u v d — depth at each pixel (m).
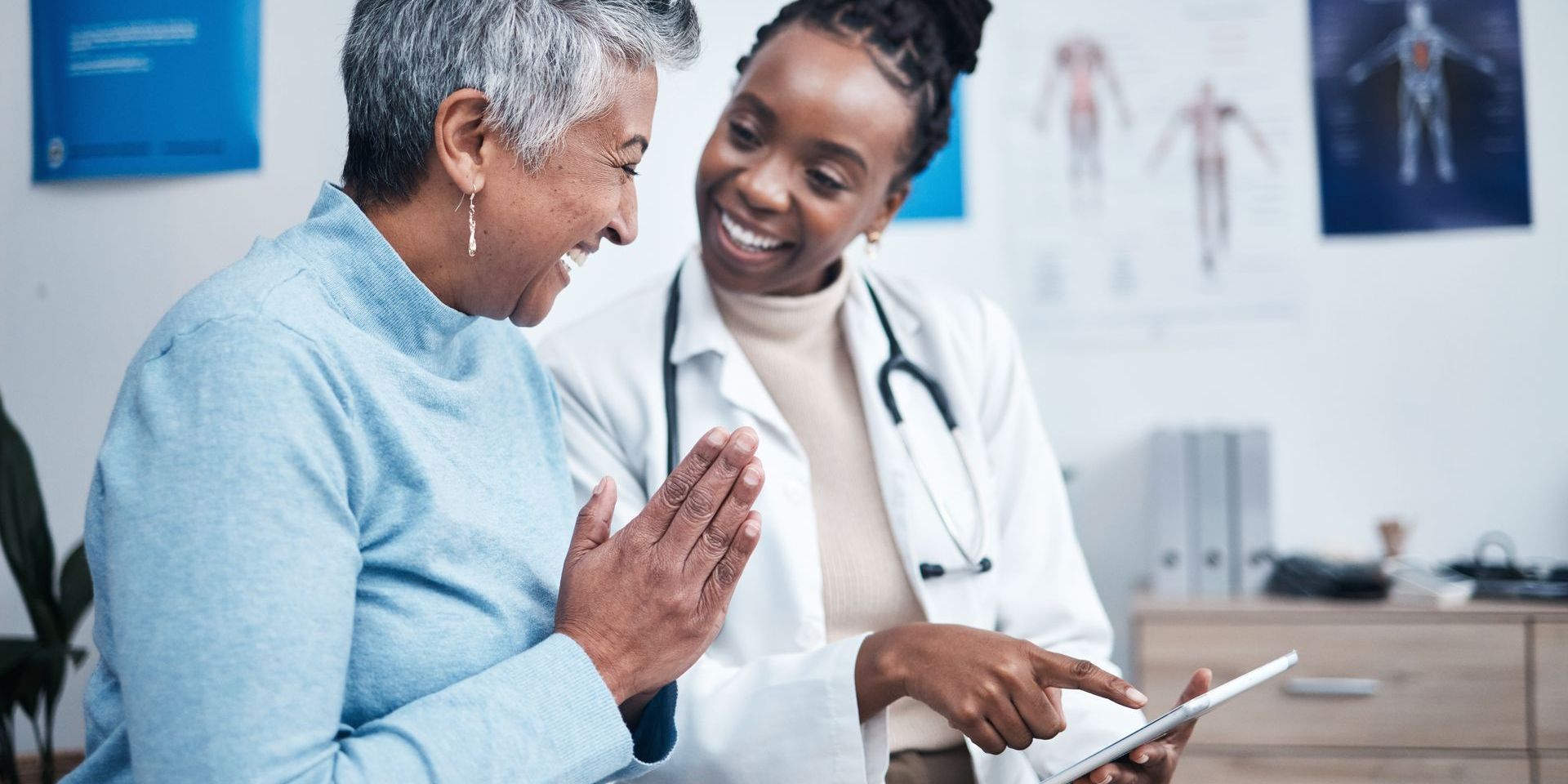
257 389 0.67
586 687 0.74
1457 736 2.22
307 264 0.75
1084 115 2.71
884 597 1.24
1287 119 2.67
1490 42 2.62
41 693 1.73
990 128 2.74
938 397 1.30
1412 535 2.64
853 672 1.05
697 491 0.77
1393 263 2.65
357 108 0.78
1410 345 2.64
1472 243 2.63
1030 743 0.98
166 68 1.70
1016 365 1.39
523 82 0.75
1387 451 2.65
